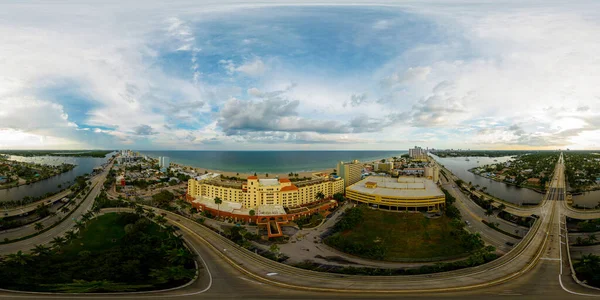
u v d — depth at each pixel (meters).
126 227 189.25
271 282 119.44
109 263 131.75
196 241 181.75
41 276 116.31
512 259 153.25
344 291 109.00
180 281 118.81
